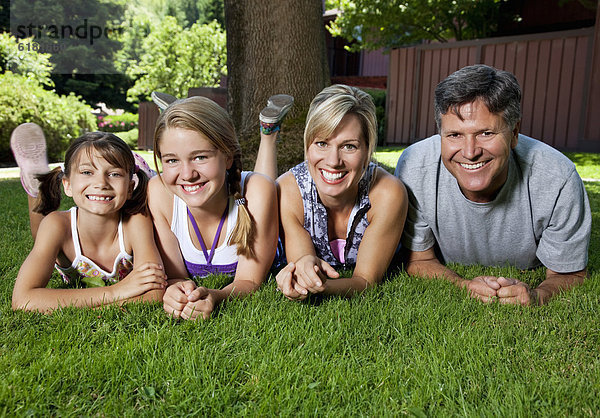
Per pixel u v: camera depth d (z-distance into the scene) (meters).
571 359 1.54
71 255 2.15
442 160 2.06
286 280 1.80
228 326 1.72
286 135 5.34
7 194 5.25
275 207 2.19
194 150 1.86
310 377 1.42
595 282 2.15
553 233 2.16
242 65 5.70
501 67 9.52
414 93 10.85
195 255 2.28
